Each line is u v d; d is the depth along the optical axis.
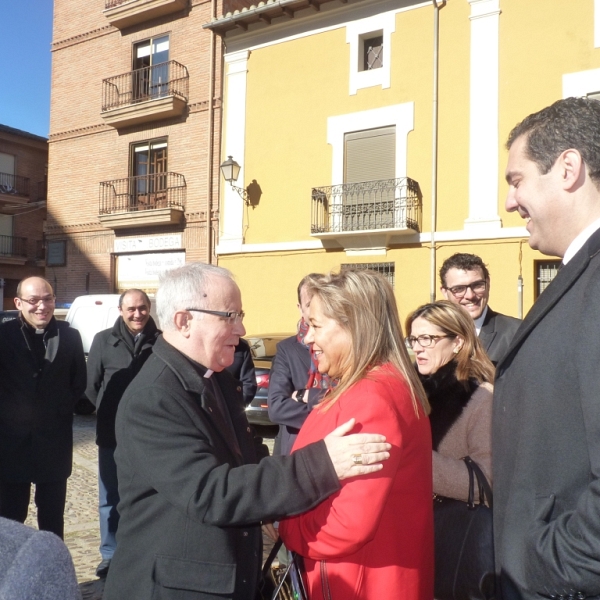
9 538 1.02
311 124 14.14
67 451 4.22
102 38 18.00
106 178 17.81
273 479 1.75
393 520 1.84
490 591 2.11
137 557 1.88
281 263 14.52
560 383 1.54
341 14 13.76
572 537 1.41
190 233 16.06
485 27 12.23
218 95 15.52
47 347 4.19
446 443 2.52
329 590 1.83
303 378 3.60
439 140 12.69
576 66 11.43
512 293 12.00
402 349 2.01
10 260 23.50
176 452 1.83
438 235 12.64
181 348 2.09
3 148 23.78
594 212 1.64
